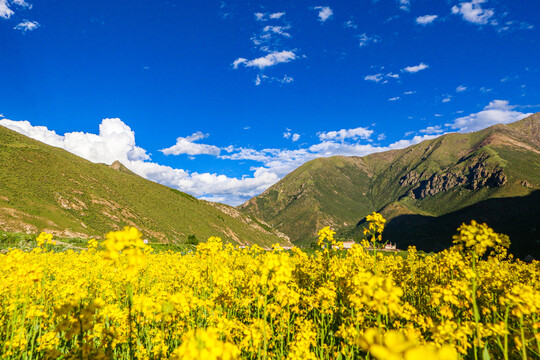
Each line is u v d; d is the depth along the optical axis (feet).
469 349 17.83
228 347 7.61
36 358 19.35
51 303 28.45
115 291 34.06
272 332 20.57
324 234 34.04
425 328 20.26
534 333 15.31
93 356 15.10
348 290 25.72
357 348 18.52
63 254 65.51
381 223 25.53
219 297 27.27
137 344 19.43
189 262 63.77
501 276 26.91
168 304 19.52
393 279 36.37
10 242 127.65
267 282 17.01
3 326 21.40
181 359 7.27
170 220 405.59
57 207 281.54
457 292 21.27
